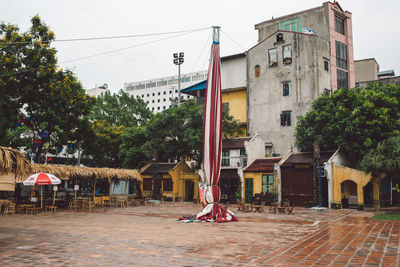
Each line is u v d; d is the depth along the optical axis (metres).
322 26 34.66
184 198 31.95
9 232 10.77
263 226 12.90
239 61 37.75
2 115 21.19
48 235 10.13
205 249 8.07
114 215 17.48
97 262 6.61
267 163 26.98
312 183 23.84
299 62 32.16
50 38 24.09
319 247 8.38
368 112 22.86
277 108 32.91
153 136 31.36
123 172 25.92
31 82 22.75
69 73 25.56
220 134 15.34
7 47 22.09
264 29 39.44
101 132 39.22
